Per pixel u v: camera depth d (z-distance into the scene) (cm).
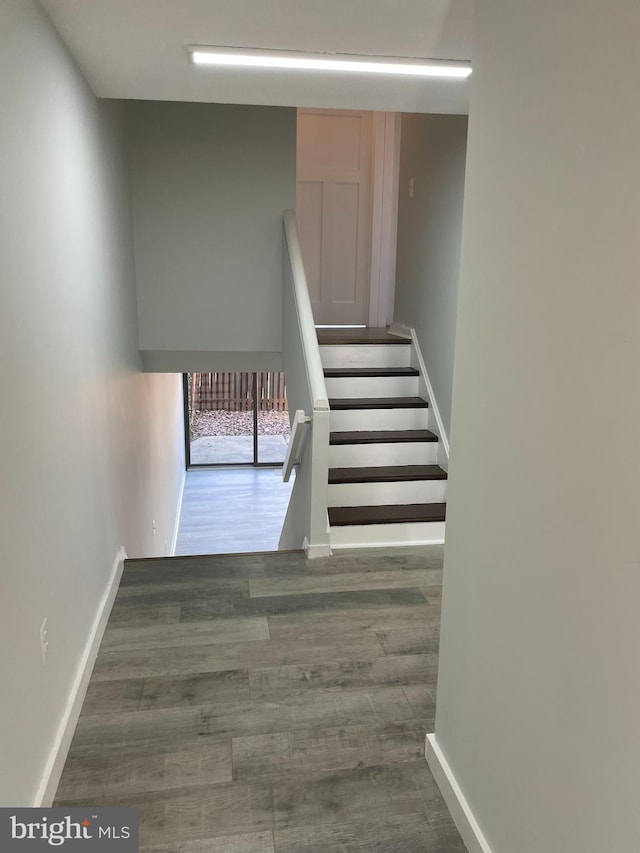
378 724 211
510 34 133
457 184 363
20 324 162
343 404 402
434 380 403
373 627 267
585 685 112
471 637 162
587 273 108
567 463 116
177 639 255
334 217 550
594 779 110
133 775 187
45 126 191
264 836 168
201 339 428
